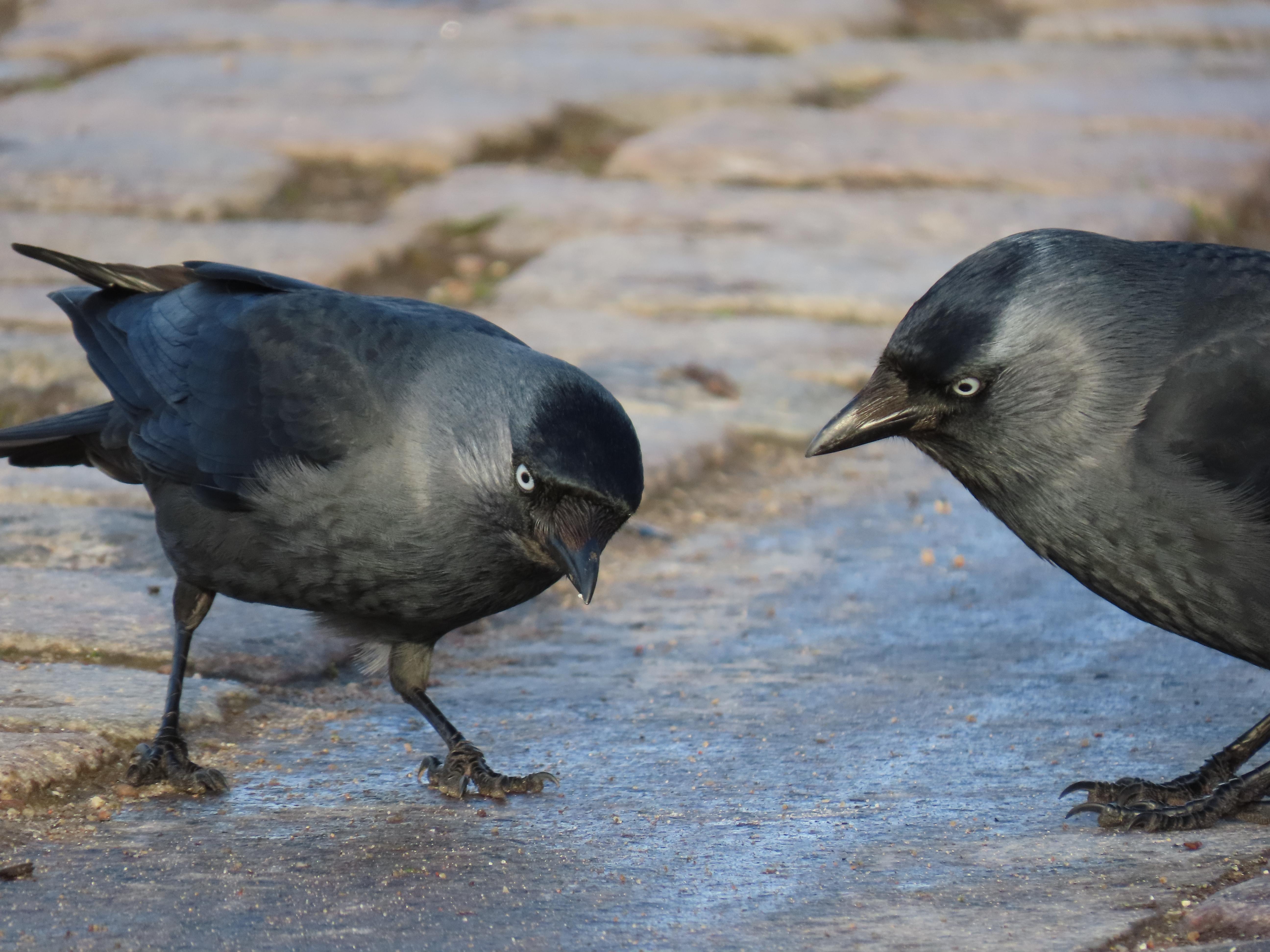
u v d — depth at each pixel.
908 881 7.46
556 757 9.14
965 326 8.30
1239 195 21.89
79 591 10.87
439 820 8.27
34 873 7.43
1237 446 7.99
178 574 9.36
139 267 10.25
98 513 12.37
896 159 22.56
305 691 10.12
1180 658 10.58
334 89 25.03
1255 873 7.47
